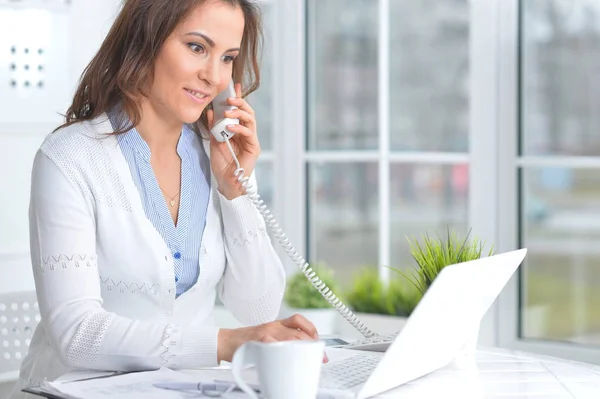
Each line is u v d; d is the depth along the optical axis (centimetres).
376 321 381
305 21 418
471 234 373
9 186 329
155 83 210
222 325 406
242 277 230
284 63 415
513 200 364
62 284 196
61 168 204
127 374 184
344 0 414
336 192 418
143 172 215
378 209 407
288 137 418
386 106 401
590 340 355
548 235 361
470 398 172
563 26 356
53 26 336
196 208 224
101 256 209
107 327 190
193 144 229
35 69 332
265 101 424
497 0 361
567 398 173
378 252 410
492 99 365
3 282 326
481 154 369
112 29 217
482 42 365
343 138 418
